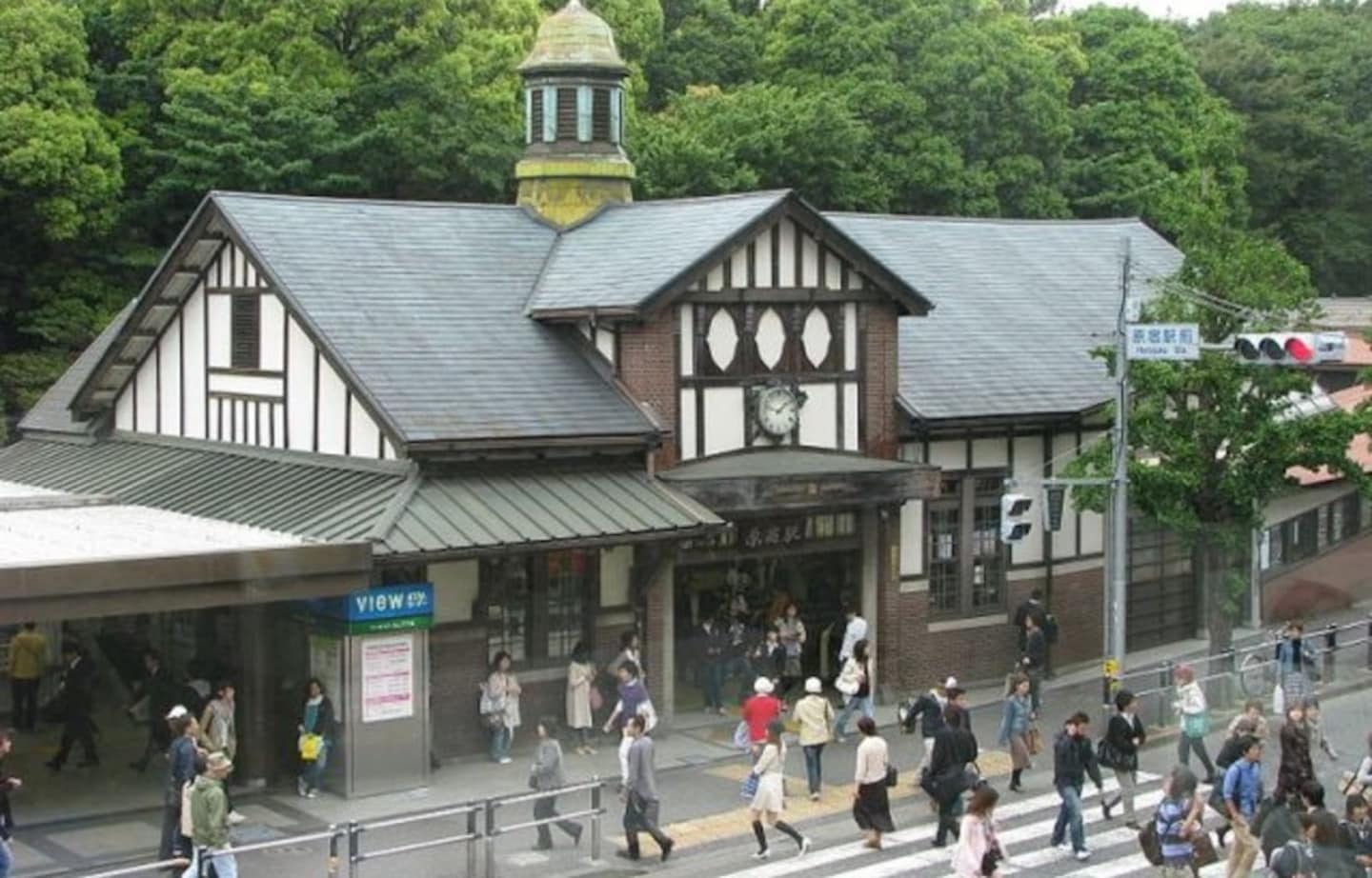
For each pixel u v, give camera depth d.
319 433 24.19
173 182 40.31
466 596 22.61
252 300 25.45
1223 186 50.59
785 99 47.16
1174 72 56.62
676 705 26.16
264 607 21.72
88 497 25.25
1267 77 60.78
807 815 20.72
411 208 27.39
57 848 18.70
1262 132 59.56
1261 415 25.52
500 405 23.34
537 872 18.12
